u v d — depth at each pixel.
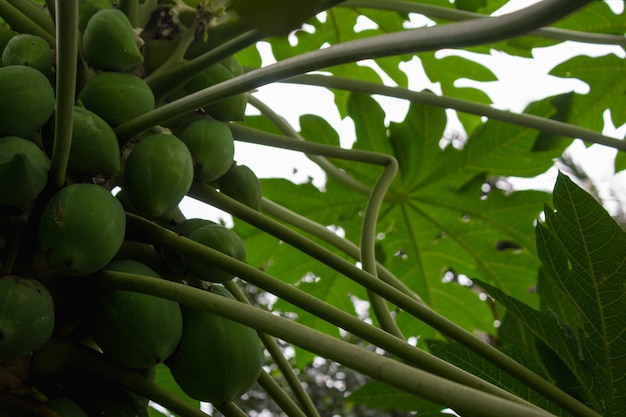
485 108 2.53
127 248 1.77
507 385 1.95
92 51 1.80
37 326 1.53
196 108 1.70
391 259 3.34
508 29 1.40
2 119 1.63
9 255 1.62
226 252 1.78
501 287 3.25
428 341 2.23
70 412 1.59
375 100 3.13
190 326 1.68
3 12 1.85
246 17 1.30
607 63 3.16
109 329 1.62
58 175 1.61
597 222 1.72
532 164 3.08
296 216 2.45
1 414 1.54
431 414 2.26
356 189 2.92
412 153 3.13
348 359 1.35
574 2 1.35
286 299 1.58
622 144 2.47
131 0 1.92
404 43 1.48
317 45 3.46
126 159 1.81
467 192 3.16
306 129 3.18
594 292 1.76
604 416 1.80
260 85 1.64
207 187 1.85
